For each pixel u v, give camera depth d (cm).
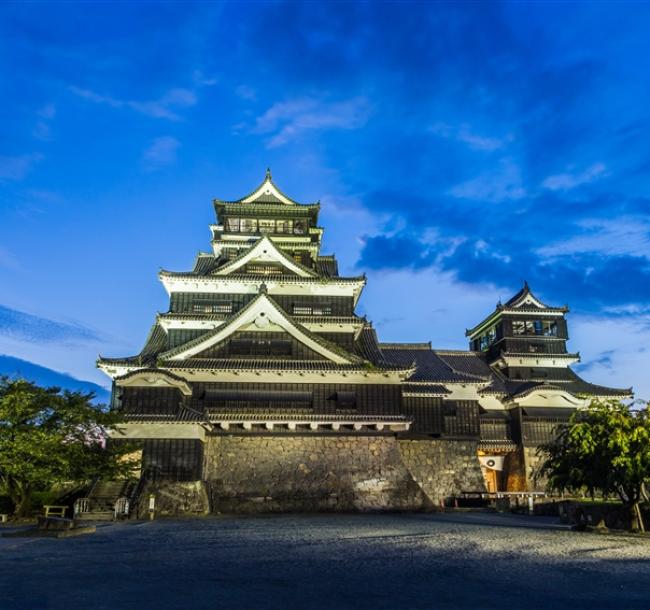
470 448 4719
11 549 1695
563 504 3028
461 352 6419
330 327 4519
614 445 2441
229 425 3934
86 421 2977
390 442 4041
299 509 3791
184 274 4491
